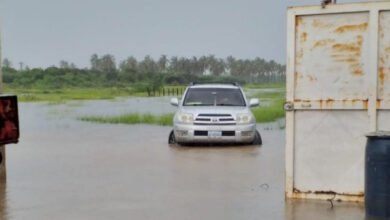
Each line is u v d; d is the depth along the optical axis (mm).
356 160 7145
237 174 9664
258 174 9648
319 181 7328
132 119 24891
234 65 86812
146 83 78688
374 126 7016
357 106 7074
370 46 6992
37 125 22953
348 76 7109
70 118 27297
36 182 9039
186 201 7473
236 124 14234
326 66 7188
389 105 6949
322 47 7195
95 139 16734
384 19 6930
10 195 7969
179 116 14586
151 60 89750
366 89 7035
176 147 14250
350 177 7184
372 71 6988
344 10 7039
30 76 80000
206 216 6625
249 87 69812
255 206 7117
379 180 6160
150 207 7129
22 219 6582
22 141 16125
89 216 6691
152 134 18516
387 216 6148
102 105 39344
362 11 6992
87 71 86250
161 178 9320
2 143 7598
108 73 84812
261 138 15922
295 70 7312
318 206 7023
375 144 6191
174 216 6641
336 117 7215
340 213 6645
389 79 6949
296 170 7422
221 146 14336
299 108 7320
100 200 7578
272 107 30406
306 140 7355
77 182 9008
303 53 7270
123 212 6867
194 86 16078
